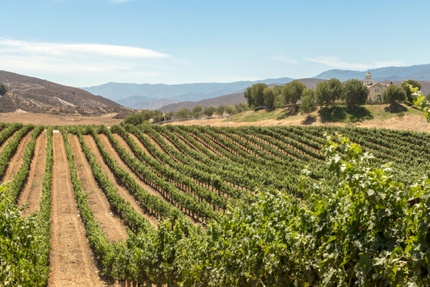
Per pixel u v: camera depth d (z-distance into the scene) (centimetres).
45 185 4728
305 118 11294
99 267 2992
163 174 5528
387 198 648
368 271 652
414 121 10000
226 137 8075
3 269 1145
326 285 730
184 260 1670
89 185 5344
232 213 1416
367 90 11138
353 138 7856
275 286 973
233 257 1224
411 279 610
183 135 7906
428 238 591
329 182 3344
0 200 1266
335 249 732
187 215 4303
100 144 6962
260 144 7656
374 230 673
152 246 1888
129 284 2459
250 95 14312
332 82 11538
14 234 1269
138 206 4634
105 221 4116
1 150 6488
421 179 623
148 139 7275
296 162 6769
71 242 3469
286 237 905
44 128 8275
